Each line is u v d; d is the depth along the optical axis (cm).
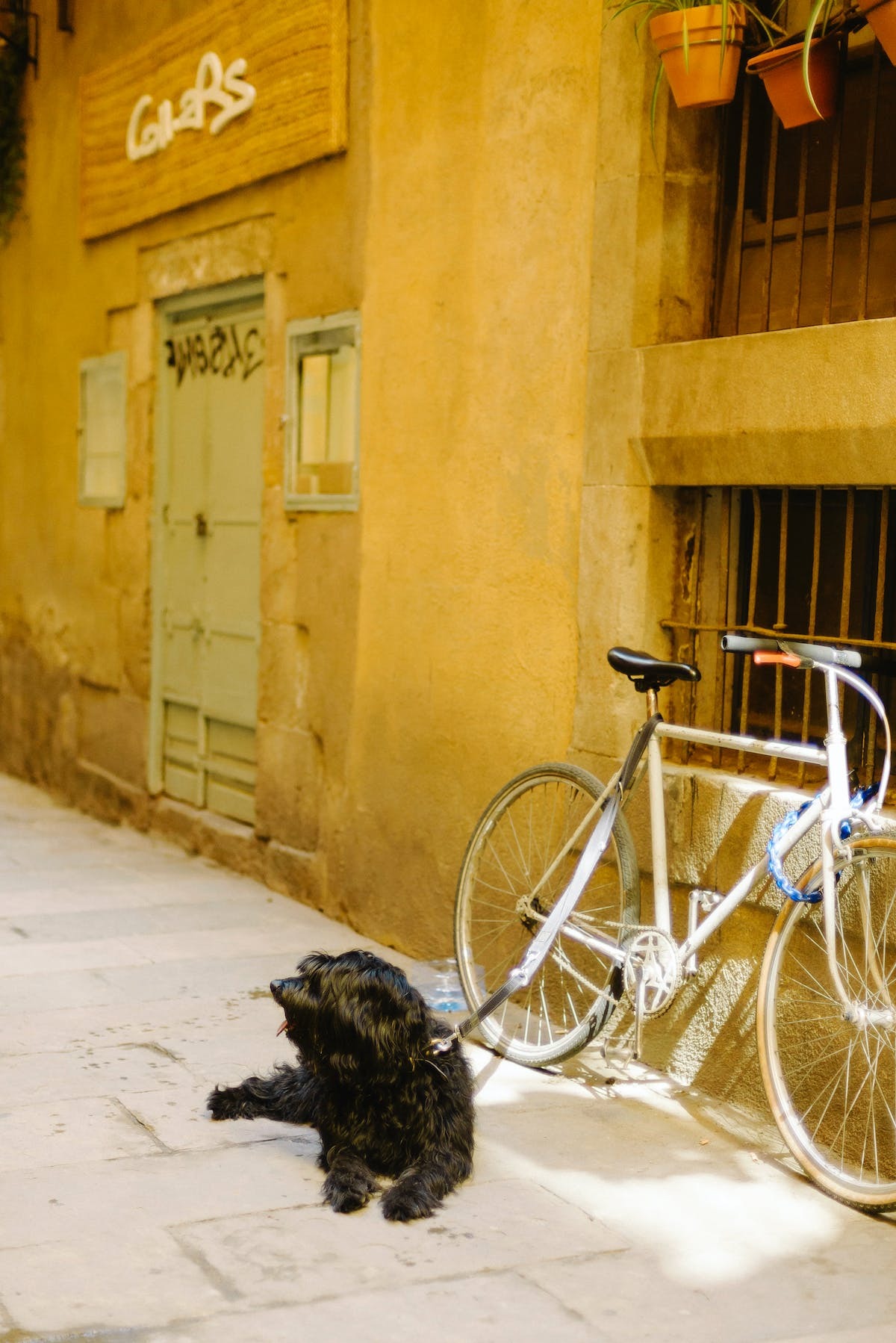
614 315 459
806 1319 295
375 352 595
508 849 505
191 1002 499
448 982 512
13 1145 370
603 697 464
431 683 560
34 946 570
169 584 809
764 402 402
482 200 527
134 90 791
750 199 448
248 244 693
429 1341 281
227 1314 288
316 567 643
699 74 412
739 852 409
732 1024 415
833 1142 378
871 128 389
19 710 1009
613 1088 427
